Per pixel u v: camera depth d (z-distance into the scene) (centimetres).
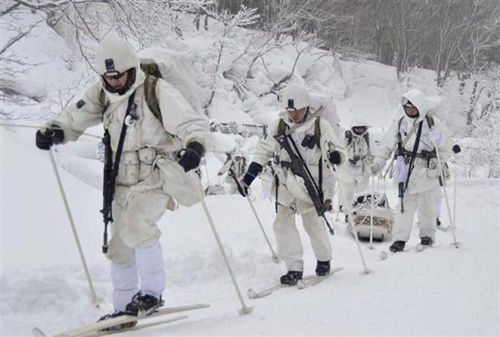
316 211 636
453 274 629
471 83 5225
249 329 418
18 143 938
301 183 606
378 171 845
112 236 441
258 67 3941
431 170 808
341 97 4503
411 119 815
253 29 4106
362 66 5006
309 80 4397
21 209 722
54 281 501
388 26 5341
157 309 435
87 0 1512
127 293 448
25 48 2284
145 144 425
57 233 693
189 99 455
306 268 708
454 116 5019
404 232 807
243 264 679
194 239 811
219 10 3972
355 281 608
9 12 1617
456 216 1159
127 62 411
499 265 679
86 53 1681
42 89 2181
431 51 5447
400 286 574
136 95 423
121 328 421
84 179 1105
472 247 818
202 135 411
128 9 1550
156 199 425
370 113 4544
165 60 446
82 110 443
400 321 442
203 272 638
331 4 4466
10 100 1603
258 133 3191
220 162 2306
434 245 837
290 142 610
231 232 892
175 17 1750
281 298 543
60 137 442
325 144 603
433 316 457
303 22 4378
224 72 3766
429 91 5078
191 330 416
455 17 5359
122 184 429
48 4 1527
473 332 412
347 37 4884
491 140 2397
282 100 603
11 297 472
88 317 466
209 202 1270
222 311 492
